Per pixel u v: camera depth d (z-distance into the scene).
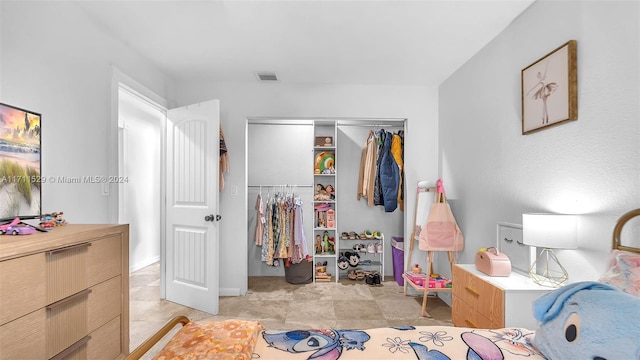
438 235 3.05
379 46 2.69
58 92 1.86
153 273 4.37
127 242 1.76
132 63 2.70
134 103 4.33
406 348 1.21
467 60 2.97
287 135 4.48
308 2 2.05
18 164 1.51
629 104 1.45
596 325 0.93
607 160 1.55
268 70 3.22
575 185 1.74
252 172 4.46
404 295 3.58
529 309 1.74
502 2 2.06
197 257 3.10
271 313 3.03
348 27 2.37
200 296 3.06
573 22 1.75
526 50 2.15
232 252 3.55
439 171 3.63
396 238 4.20
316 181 4.47
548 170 1.94
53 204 1.81
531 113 2.06
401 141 3.97
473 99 2.88
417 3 2.06
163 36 2.49
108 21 2.25
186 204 3.20
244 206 3.56
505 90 2.39
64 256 1.33
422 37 2.53
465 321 2.20
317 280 4.10
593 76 1.62
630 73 1.44
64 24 1.91
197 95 3.53
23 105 1.63
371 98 3.64
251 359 1.14
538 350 1.17
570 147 1.77
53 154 1.81
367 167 4.16
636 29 1.41
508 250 2.33
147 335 2.53
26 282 1.17
